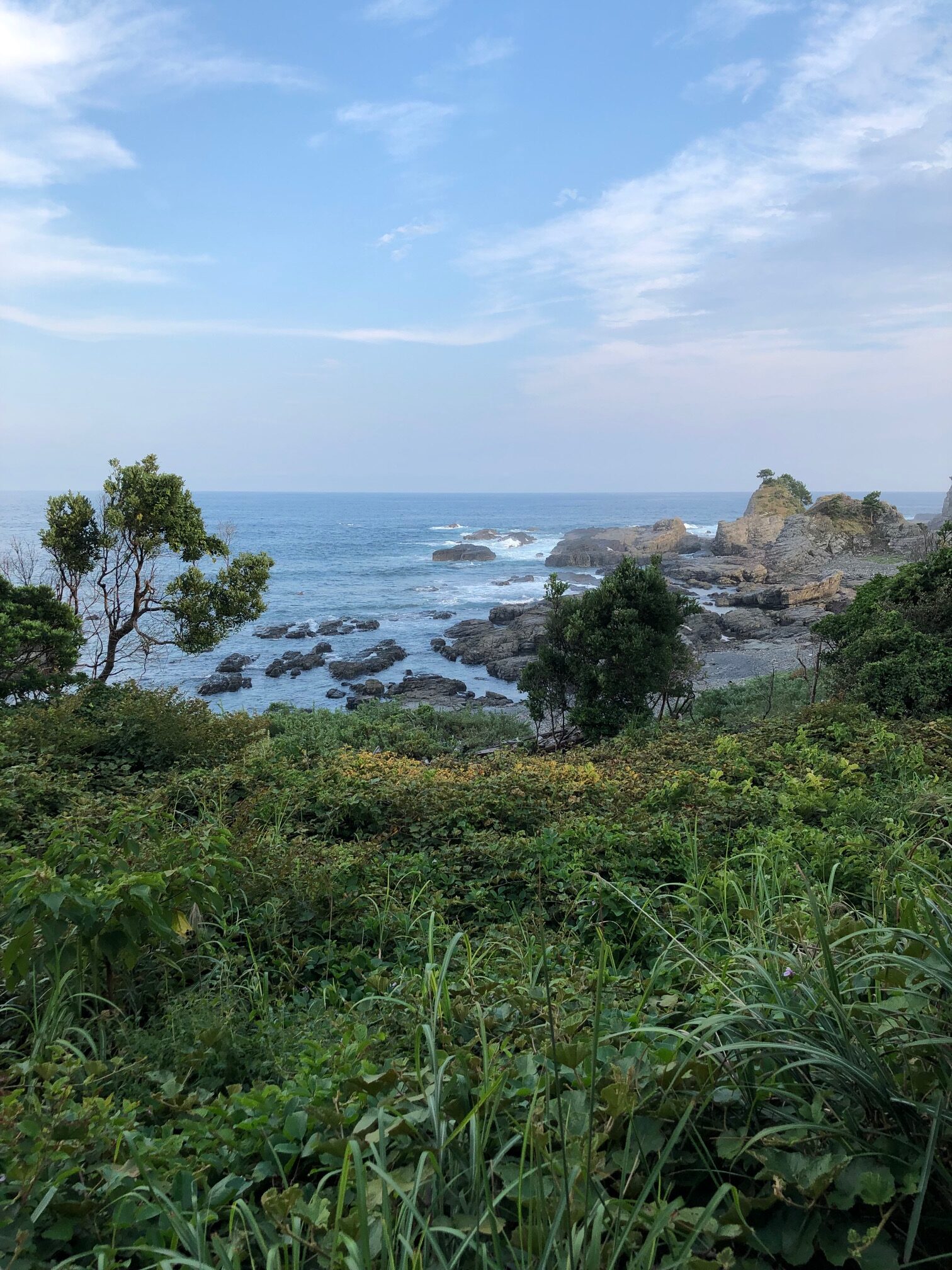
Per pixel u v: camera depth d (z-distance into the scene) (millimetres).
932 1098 2123
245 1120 2387
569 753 13375
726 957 3605
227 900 5066
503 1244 1901
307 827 7535
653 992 3299
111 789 8516
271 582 76938
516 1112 2285
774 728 11305
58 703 11094
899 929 2541
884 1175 1871
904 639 13039
